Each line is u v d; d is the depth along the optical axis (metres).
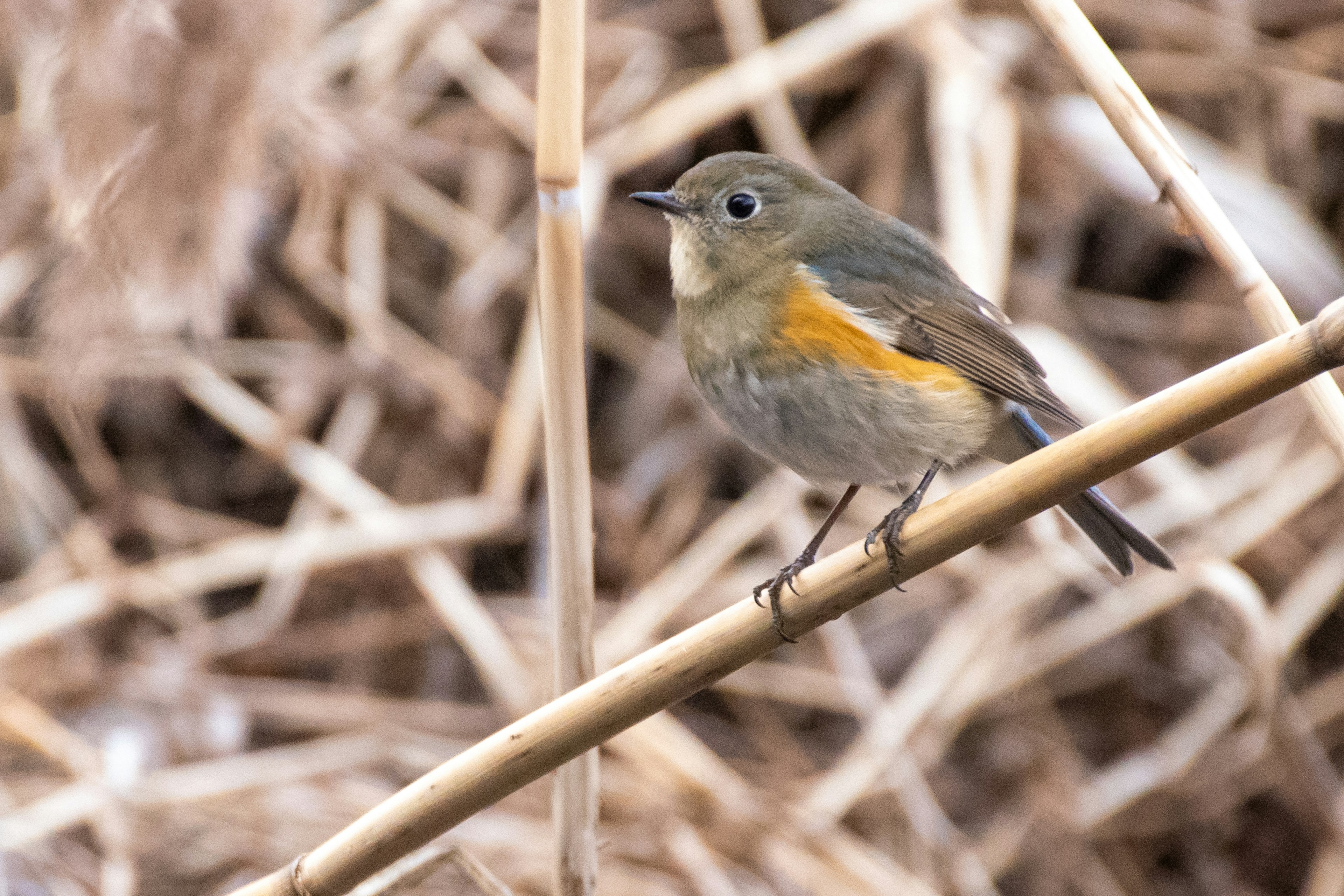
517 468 10.14
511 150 11.31
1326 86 11.84
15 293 10.16
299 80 9.15
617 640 9.56
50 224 10.06
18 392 10.45
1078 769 10.07
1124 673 10.45
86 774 8.80
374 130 10.77
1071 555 9.84
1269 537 10.67
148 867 8.45
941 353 6.67
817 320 6.46
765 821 8.84
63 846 8.63
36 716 9.09
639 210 11.32
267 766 9.06
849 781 9.16
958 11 11.30
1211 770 10.06
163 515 10.53
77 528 10.34
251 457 10.86
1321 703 10.42
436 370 10.60
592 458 10.84
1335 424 5.08
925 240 7.38
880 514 10.41
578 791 5.50
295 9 8.56
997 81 11.04
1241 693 10.06
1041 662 9.88
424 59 11.38
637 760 8.99
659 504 10.65
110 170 8.20
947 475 10.31
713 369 6.76
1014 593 9.87
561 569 5.38
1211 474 10.73
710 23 11.84
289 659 10.05
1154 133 5.22
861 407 6.46
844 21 11.03
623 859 8.63
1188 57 11.93
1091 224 11.75
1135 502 10.46
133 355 10.02
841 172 11.48
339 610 10.30
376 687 10.15
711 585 10.16
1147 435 4.41
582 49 5.07
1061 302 11.27
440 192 11.35
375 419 10.58
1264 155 11.94
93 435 10.34
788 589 6.59
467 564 10.48
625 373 11.12
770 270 6.67
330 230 10.83
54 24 8.35
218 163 8.26
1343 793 9.87
